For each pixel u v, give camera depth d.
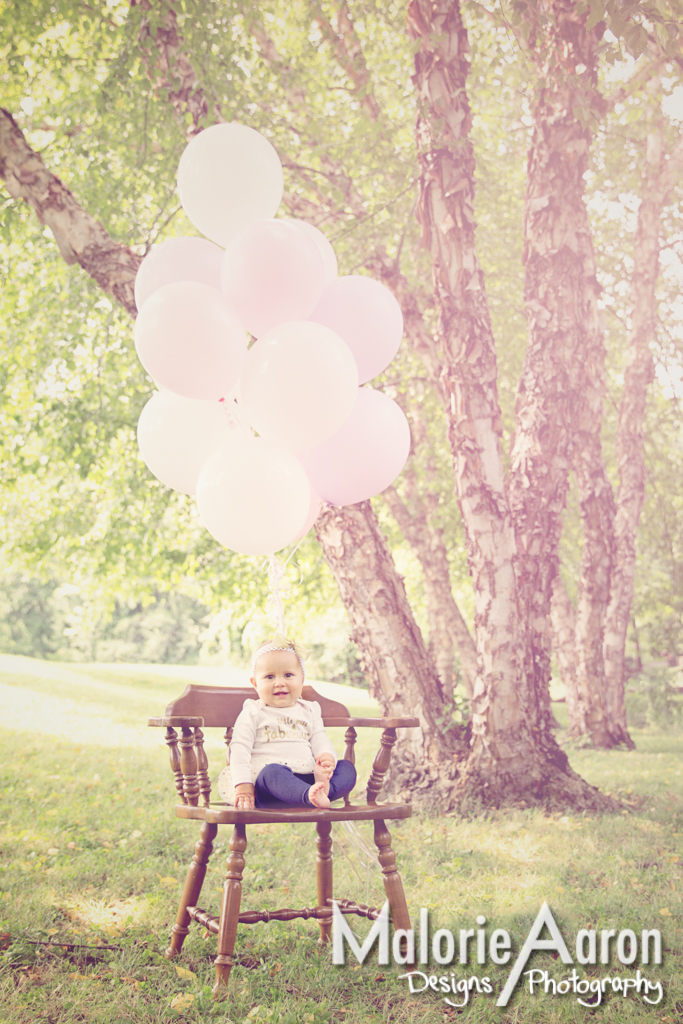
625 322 9.67
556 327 6.27
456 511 10.42
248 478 2.83
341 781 2.74
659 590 11.18
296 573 10.05
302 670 3.04
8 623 29.11
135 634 31.59
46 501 11.16
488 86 7.71
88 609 13.76
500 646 5.62
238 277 2.89
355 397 2.97
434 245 5.83
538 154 6.35
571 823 5.08
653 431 10.44
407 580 14.27
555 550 6.19
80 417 9.30
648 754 9.02
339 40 7.61
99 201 8.36
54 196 5.48
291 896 3.59
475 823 5.09
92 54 7.57
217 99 5.82
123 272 5.47
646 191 8.34
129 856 4.26
